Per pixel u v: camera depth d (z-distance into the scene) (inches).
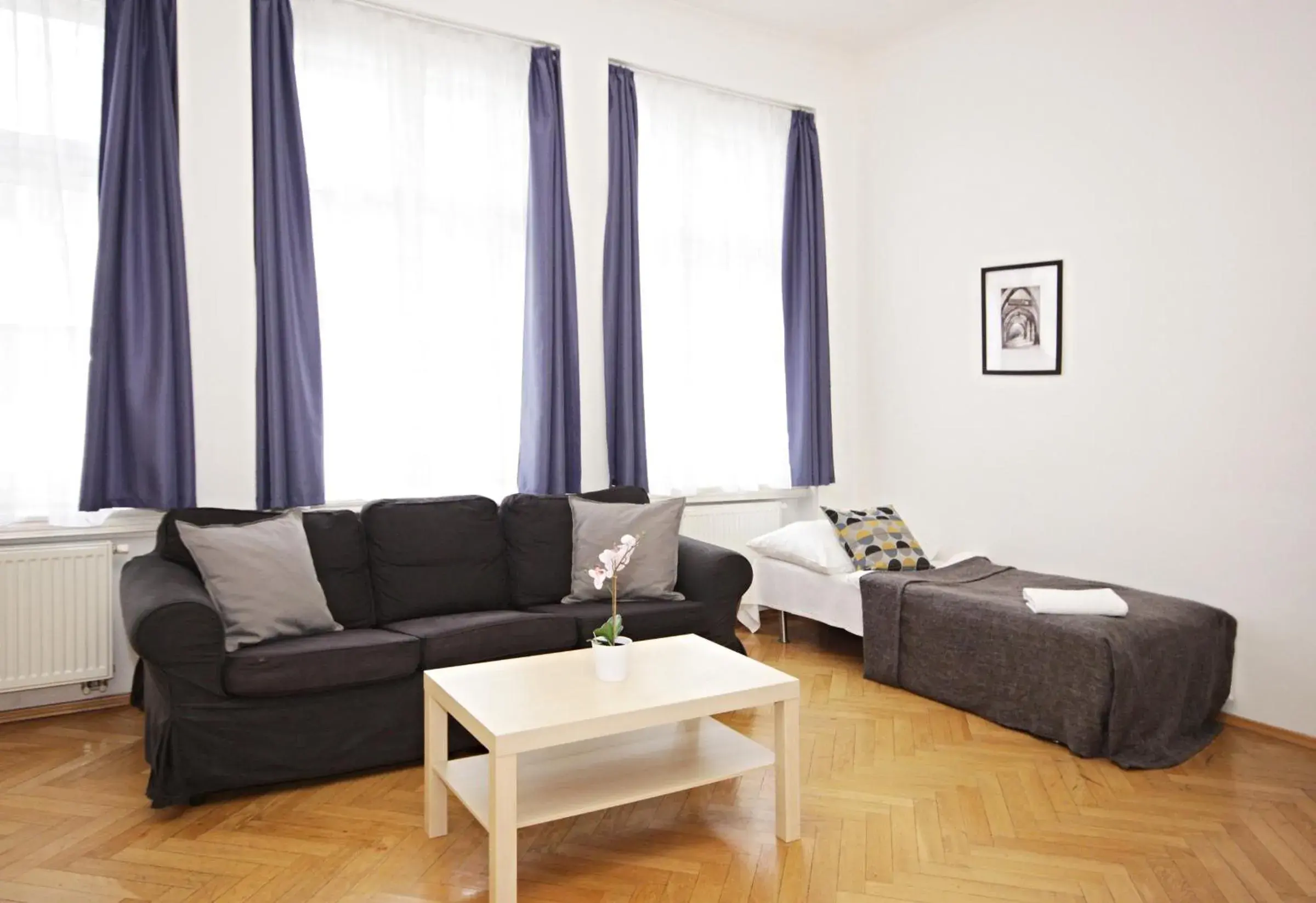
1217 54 147.0
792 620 209.6
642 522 158.4
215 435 146.7
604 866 98.1
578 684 104.4
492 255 169.6
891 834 105.7
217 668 109.9
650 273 190.4
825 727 140.9
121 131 134.8
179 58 141.8
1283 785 121.0
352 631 132.0
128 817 107.7
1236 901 91.7
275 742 114.1
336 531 141.3
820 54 211.3
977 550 191.0
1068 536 172.4
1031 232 177.6
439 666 126.6
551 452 173.3
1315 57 135.0
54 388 134.4
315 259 151.3
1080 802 114.6
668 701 98.0
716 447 200.2
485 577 151.2
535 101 172.4
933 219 198.2
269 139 146.1
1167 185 154.4
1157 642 132.8
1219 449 148.1
